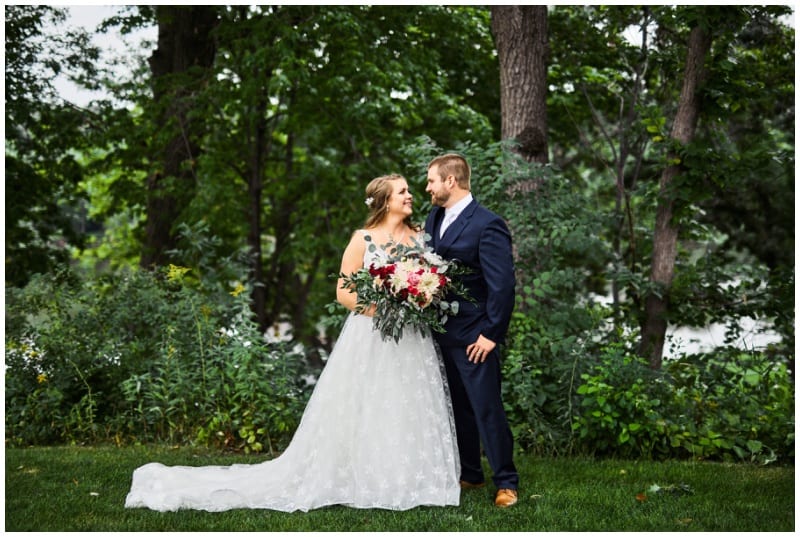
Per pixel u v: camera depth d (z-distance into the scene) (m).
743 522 3.59
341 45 9.44
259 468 4.05
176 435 5.64
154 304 6.30
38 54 10.12
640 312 6.64
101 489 4.16
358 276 3.82
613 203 11.84
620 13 8.48
